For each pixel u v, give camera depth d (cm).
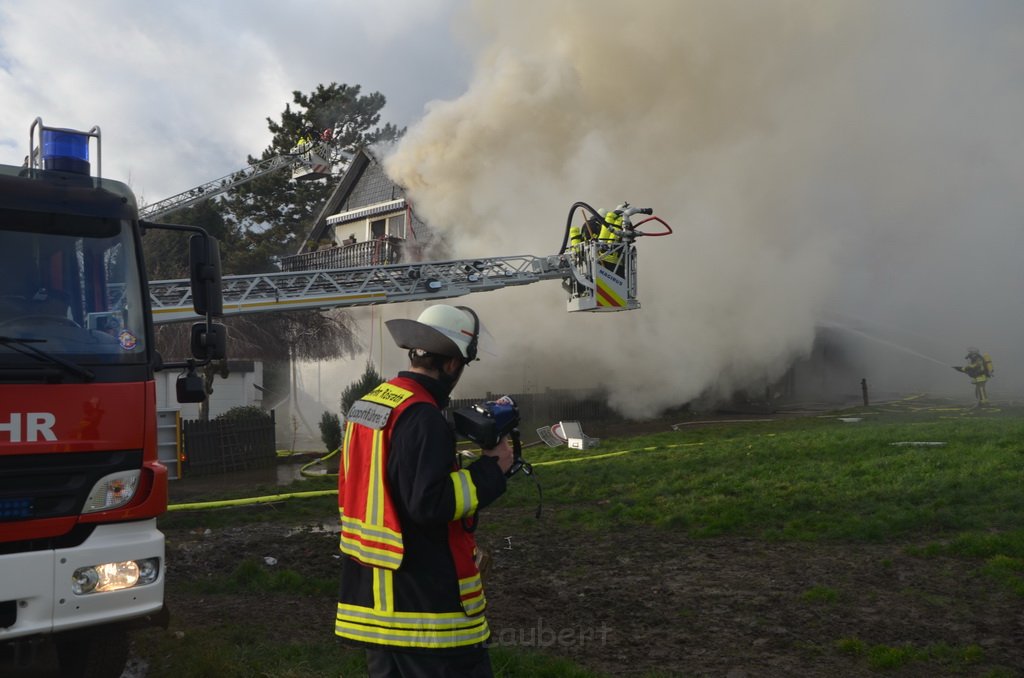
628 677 466
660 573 698
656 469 1243
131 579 425
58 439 411
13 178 446
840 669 474
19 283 432
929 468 1035
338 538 899
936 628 531
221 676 467
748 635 536
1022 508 820
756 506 917
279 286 1330
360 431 283
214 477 1571
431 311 289
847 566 687
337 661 483
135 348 446
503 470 275
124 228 468
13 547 402
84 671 457
